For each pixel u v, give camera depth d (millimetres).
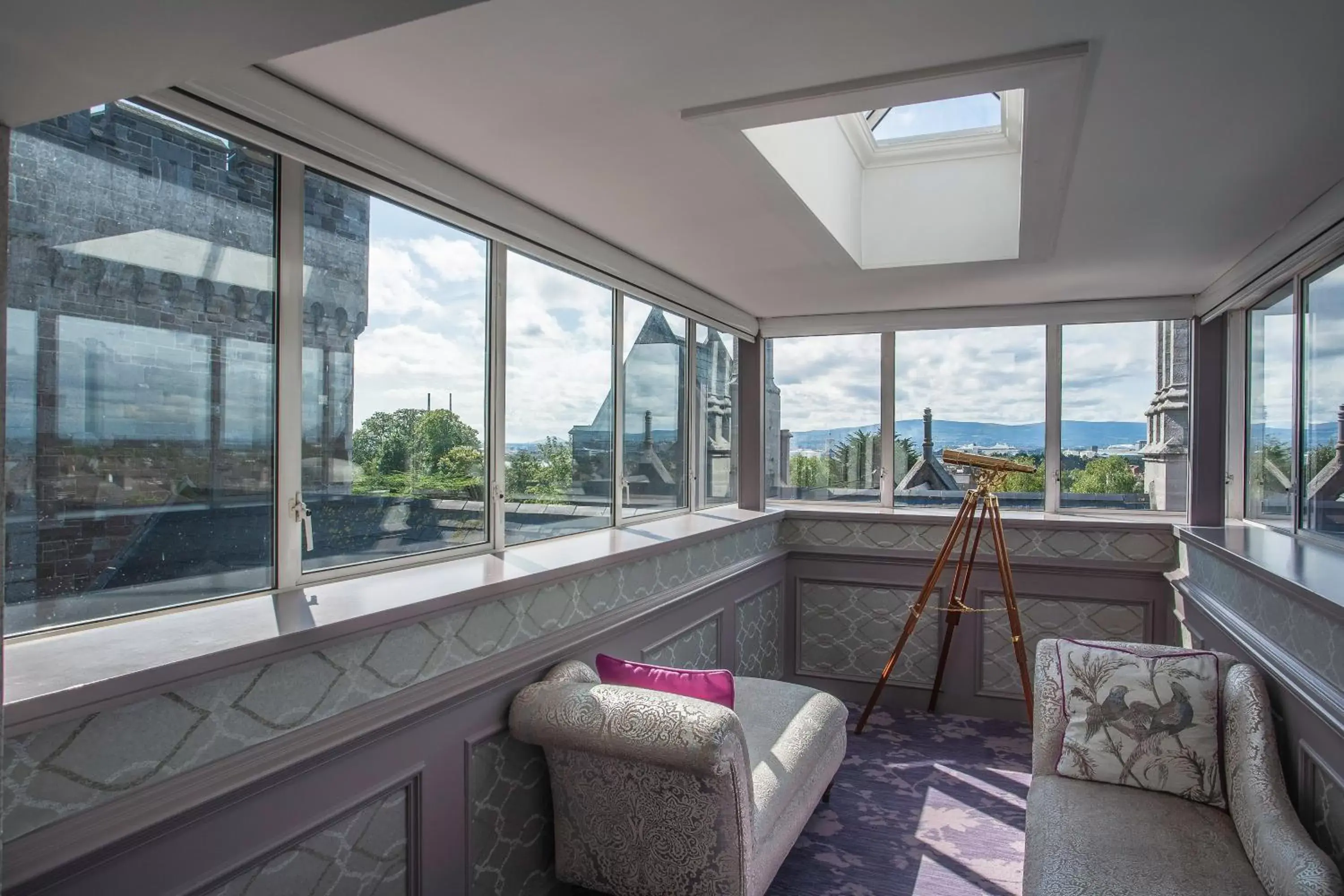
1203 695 2535
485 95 1852
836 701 3232
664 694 2176
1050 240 2992
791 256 3377
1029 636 4480
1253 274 3332
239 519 1866
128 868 1377
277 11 918
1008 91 2949
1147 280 3844
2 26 917
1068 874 2037
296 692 1685
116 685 1310
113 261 1579
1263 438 3775
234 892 1573
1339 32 1539
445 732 2096
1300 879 1776
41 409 1468
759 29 1550
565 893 2527
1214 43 1590
